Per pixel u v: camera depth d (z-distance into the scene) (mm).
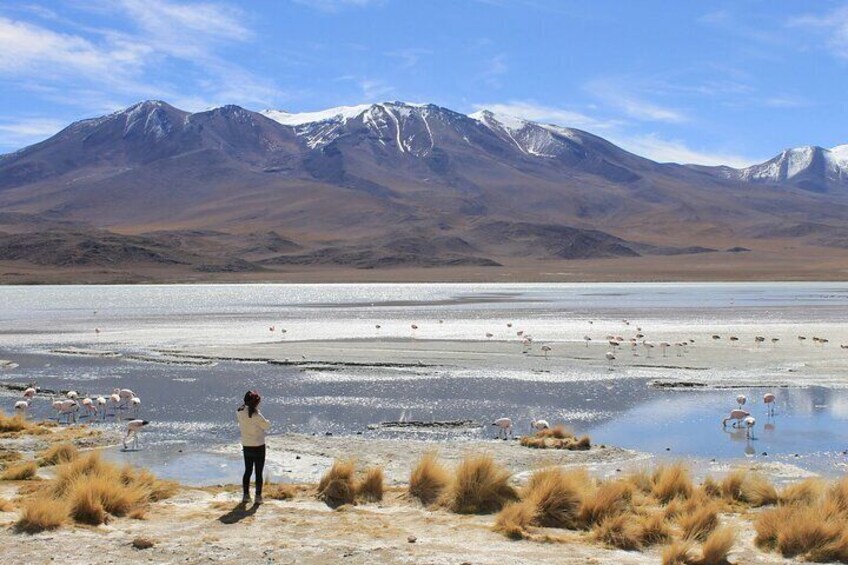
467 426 26172
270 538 13414
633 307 80812
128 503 15250
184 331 57875
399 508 16250
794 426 25859
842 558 12812
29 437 24250
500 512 15211
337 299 99938
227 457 22094
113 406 29812
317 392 32469
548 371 37625
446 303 90312
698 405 29609
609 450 22453
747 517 15453
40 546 12688
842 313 70875
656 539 13820
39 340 52750
